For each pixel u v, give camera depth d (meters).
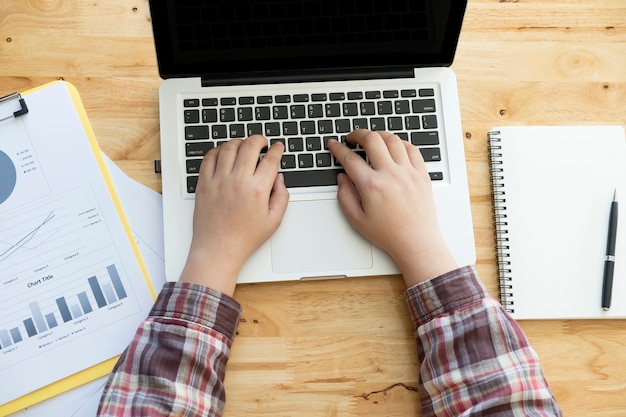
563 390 0.62
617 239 0.64
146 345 0.55
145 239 0.63
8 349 0.59
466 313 0.57
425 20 0.62
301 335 0.62
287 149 0.63
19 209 0.62
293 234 0.62
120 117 0.66
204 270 0.58
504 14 0.71
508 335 0.56
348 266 0.62
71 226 0.62
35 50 0.67
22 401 0.59
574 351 0.63
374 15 0.62
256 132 0.63
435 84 0.66
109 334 0.61
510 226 0.64
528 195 0.65
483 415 0.53
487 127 0.68
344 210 0.61
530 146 0.66
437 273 0.59
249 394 0.60
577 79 0.70
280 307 0.62
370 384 0.61
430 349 0.57
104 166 0.64
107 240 0.62
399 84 0.65
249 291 0.63
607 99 0.70
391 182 0.60
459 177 0.64
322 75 0.65
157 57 0.61
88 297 0.61
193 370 0.55
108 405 0.53
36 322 0.60
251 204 0.59
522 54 0.70
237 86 0.64
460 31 0.65
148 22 0.69
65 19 0.68
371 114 0.65
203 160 0.62
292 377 0.61
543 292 0.63
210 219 0.59
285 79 0.65
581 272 0.63
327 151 0.64
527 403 0.53
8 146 0.63
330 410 0.61
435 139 0.65
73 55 0.67
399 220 0.60
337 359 0.62
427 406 0.57
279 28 0.62
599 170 0.66
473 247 0.62
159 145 0.66
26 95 0.64
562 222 0.64
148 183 0.65
